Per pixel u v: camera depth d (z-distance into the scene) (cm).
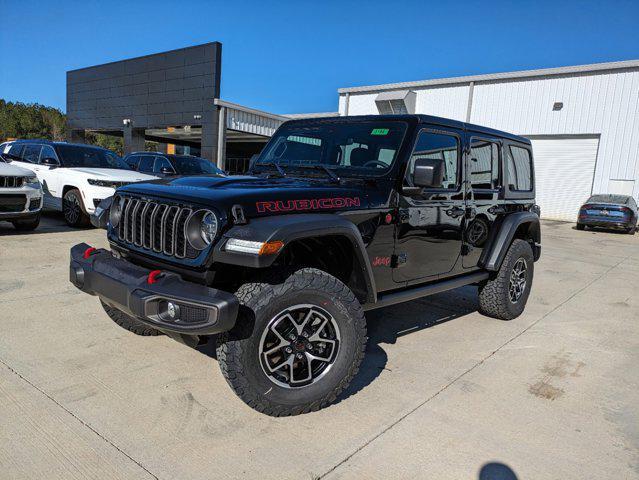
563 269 823
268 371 261
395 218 325
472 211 405
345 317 276
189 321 238
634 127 1831
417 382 331
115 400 283
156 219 280
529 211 497
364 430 266
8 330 379
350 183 320
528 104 2059
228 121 2297
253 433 257
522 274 498
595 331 473
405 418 281
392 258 330
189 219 257
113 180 865
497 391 324
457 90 2238
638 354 414
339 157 357
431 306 525
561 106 1980
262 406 260
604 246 1191
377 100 2320
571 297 615
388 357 373
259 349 253
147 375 317
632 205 1530
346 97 2594
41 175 940
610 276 780
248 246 239
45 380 302
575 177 1989
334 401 296
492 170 436
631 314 546
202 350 362
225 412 276
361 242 283
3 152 1070
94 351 350
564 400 317
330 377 277
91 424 257
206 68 2272
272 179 326
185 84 2362
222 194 262
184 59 2348
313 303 266
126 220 304
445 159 371
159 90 2483
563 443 264
